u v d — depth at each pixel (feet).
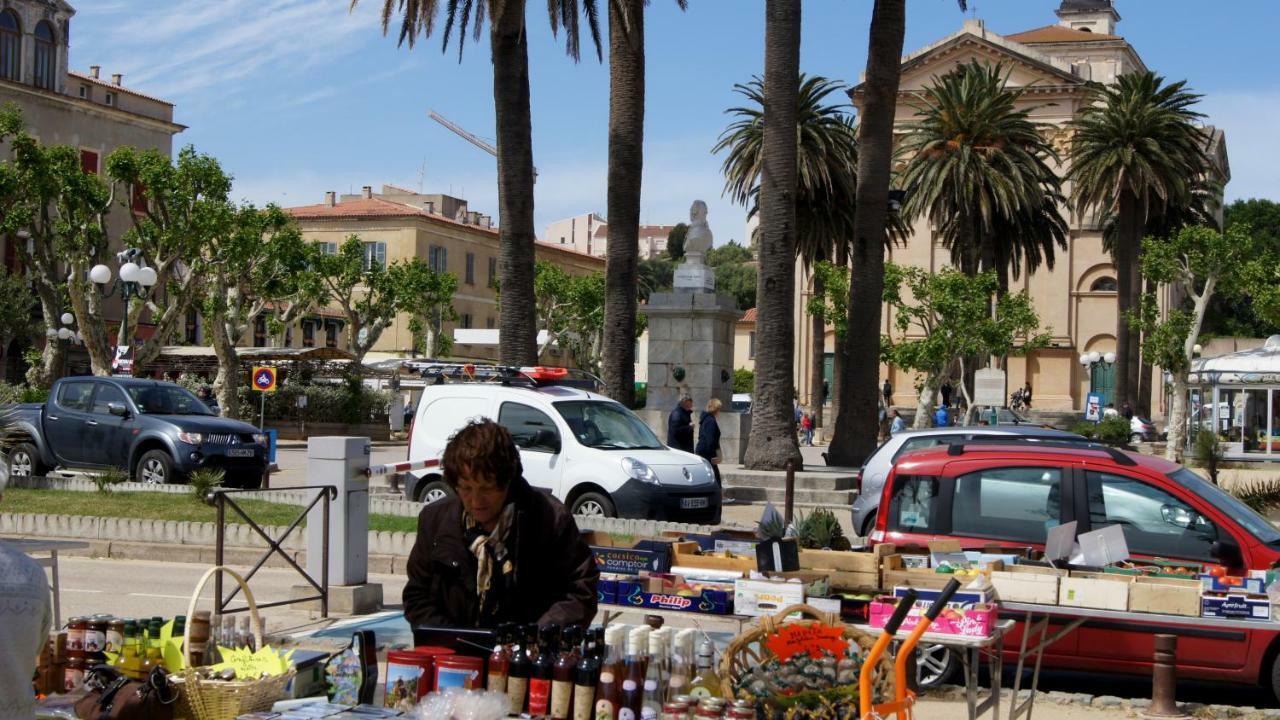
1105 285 220.64
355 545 35.99
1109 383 219.20
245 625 20.63
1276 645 27.99
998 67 151.12
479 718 14.57
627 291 85.61
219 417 72.43
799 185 150.92
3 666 12.84
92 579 43.32
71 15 190.49
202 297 154.51
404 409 165.89
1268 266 137.18
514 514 15.80
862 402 83.76
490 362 170.71
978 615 21.24
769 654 17.78
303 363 165.17
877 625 21.72
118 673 17.16
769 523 28.12
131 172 132.67
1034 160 148.05
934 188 144.97
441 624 16.22
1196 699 30.07
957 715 26.89
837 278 147.54
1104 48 256.11
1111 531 26.11
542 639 15.65
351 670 17.65
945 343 136.26
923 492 32.68
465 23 81.35
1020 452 32.50
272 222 150.71
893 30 82.48
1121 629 28.60
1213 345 214.28
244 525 49.32
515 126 78.59
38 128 185.16
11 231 131.64
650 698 16.10
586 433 56.44
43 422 71.77
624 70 84.94
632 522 51.90
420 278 186.29
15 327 175.11
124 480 64.80
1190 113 155.94
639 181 85.92
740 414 85.20
